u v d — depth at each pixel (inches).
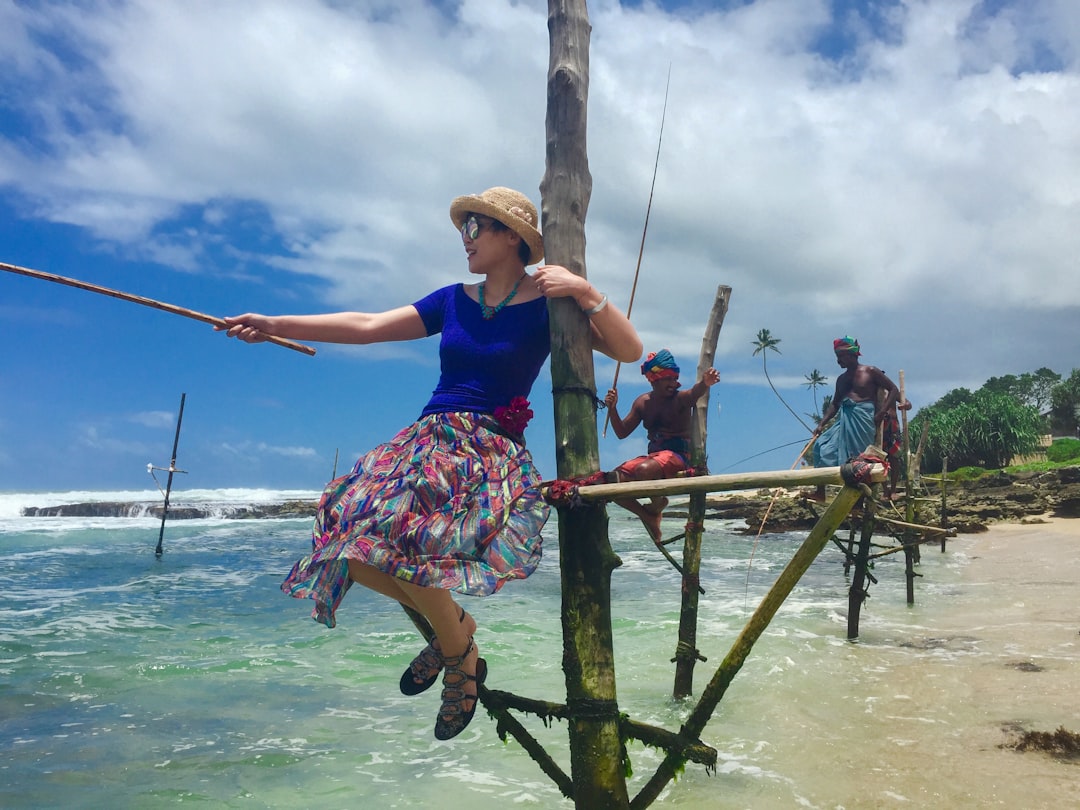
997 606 422.3
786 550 806.5
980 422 2042.3
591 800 110.8
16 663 293.1
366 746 205.3
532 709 120.3
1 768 186.5
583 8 123.4
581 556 112.2
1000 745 193.2
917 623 374.3
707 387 216.5
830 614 401.4
